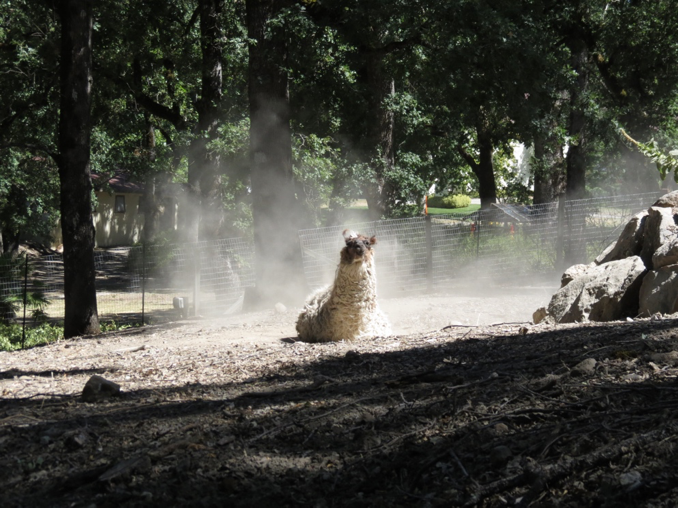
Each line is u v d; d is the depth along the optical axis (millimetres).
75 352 10641
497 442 3355
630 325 6137
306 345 8086
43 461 3637
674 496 2652
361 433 3693
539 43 17406
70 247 14844
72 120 14609
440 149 29109
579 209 18219
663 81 25375
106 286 28375
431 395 4270
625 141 25078
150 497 3107
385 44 19422
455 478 3088
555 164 25625
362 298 8695
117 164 28609
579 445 3139
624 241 9469
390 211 23641
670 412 3338
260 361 6805
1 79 19391
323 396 4621
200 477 3303
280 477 3283
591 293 8367
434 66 16797
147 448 3738
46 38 19391
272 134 15336
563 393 3947
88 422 4336
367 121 22906
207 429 3980
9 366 8688
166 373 6621
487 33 15648
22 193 33656
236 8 22828
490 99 16984
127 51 22047
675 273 7441
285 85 15391
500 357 5449
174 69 24688
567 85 18875
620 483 2760
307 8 16438
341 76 21453
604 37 24438
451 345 6523
